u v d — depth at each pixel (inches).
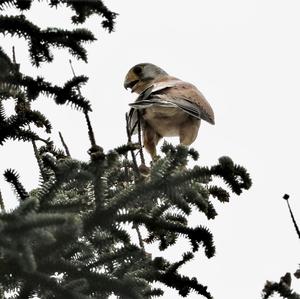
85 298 202.2
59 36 210.8
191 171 217.8
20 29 208.4
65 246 204.5
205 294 225.8
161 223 219.3
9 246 176.6
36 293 201.8
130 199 217.3
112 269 224.8
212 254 219.6
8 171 208.7
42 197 209.2
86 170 217.6
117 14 210.7
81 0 206.7
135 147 243.8
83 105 210.2
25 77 207.2
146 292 224.1
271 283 209.9
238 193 216.8
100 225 215.6
